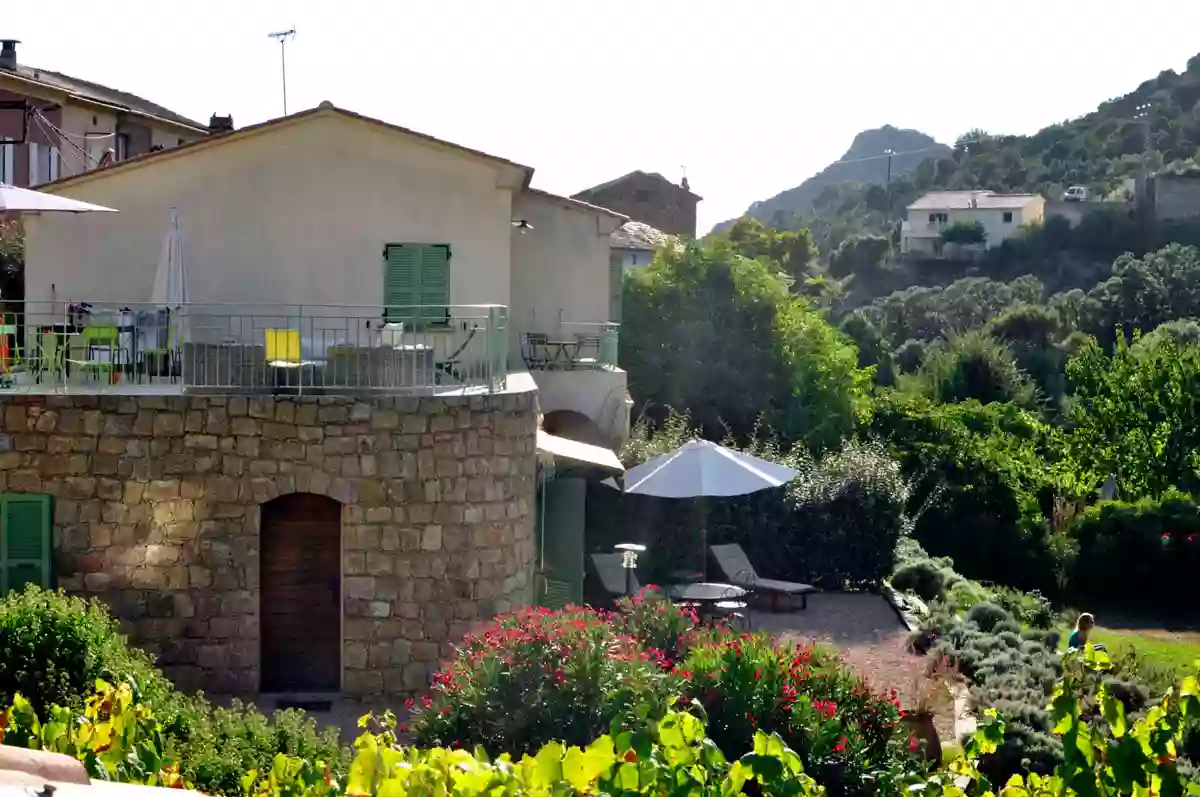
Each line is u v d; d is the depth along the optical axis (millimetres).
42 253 19719
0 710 10328
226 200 19797
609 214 24875
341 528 16344
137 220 19734
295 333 16359
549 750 5344
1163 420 35156
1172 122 125688
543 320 24797
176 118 37469
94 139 29750
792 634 21297
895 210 125875
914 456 31500
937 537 30844
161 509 16094
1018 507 31109
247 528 16156
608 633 12516
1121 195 100875
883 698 12930
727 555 24156
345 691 16312
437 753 5434
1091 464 35719
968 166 128625
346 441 16188
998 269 90000
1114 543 30266
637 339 32188
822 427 31531
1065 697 7227
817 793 6531
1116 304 69500
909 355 64688
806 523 25422
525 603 17047
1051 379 58625
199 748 10891
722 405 31969
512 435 16812
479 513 16516
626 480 21750
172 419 16062
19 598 12648
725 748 11742
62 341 18344
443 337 19953
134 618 16094
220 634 16203
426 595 16359
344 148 19828
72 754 7023
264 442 16125
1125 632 27047
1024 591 30094
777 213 141750
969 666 19312
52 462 16000
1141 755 6852
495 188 19984
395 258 19938
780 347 32469
